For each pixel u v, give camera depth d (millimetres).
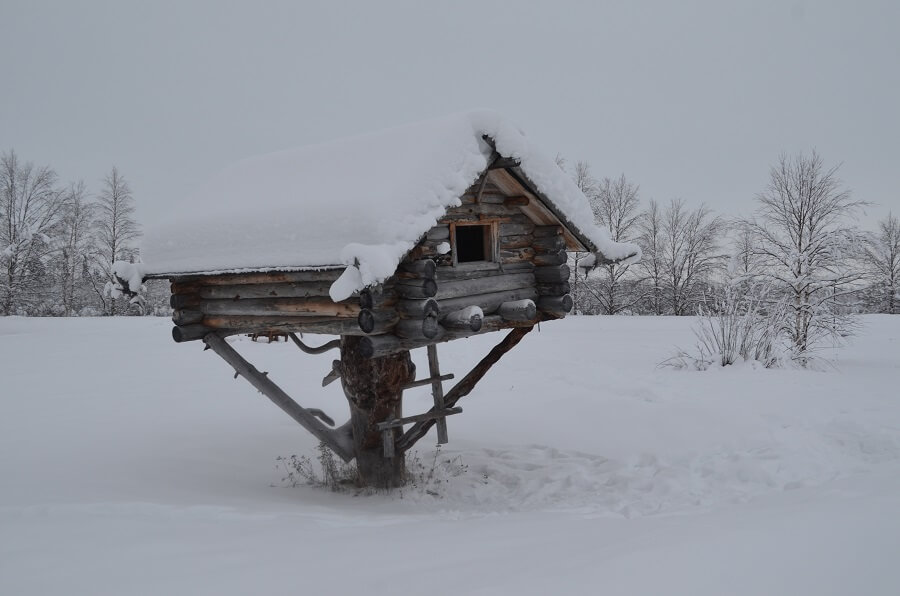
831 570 3559
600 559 3959
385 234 5891
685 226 38000
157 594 3760
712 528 4617
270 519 5816
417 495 7828
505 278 7574
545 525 5602
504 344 8391
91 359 18047
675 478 7836
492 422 10859
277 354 18375
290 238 6652
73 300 43375
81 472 7922
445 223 6902
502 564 4082
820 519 4445
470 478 8516
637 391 11953
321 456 9023
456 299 7078
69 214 42719
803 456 8031
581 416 10719
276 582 3922
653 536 4523
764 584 3455
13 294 39812
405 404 12219
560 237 7867
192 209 8383
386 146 6941
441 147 6434
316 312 6828
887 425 9109
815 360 15273
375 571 4082
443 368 15094
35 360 17953
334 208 6371
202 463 8742
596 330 23094
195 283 8242
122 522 5441
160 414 11547
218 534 5129
